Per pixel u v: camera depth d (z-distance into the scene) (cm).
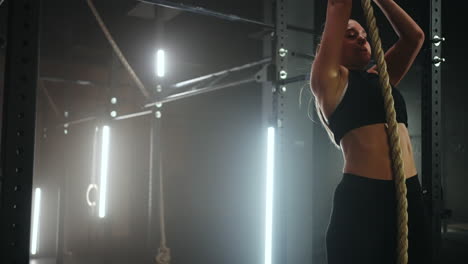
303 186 504
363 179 144
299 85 502
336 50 148
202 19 566
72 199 698
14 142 172
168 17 504
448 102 805
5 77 175
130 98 674
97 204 541
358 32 162
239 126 643
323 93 150
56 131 692
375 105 148
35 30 179
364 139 146
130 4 498
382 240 140
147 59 564
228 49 603
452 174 805
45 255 692
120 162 673
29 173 174
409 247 146
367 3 143
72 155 700
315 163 549
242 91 643
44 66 645
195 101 688
